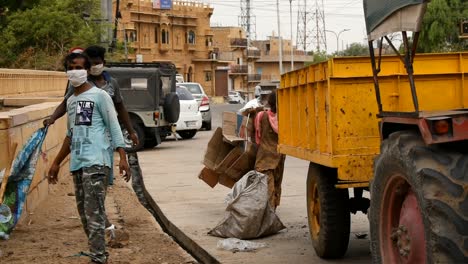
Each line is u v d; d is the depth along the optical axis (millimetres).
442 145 4840
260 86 17312
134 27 90250
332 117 6949
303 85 8047
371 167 6926
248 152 10367
